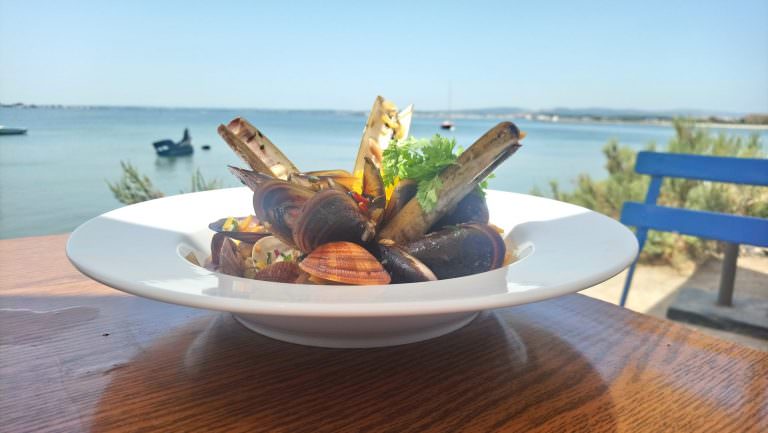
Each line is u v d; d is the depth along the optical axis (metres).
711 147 1.71
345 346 0.21
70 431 0.15
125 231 0.28
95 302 0.27
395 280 0.25
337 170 0.33
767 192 1.57
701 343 0.23
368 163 0.28
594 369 0.20
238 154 0.32
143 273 0.19
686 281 1.49
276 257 0.30
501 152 0.25
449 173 0.26
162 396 0.18
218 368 0.20
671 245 1.67
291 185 0.27
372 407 0.17
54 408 0.17
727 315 1.15
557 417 0.17
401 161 0.28
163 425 0.16
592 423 0.17
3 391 0.18
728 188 1.61
